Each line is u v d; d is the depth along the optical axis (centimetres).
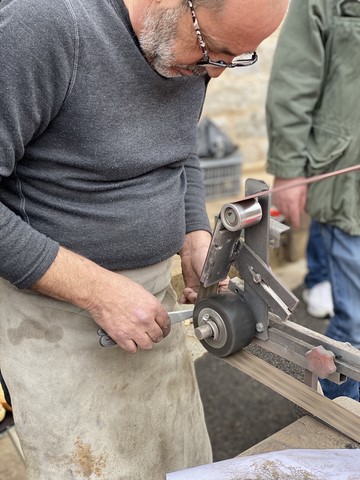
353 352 95
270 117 208
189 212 136
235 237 99
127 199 110
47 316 117
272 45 409
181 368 138
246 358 106
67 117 99
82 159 103
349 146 196
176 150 113
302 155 206
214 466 82
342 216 201
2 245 97
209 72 104
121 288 108
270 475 79
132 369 126
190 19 92
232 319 101
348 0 187
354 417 97
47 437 120
